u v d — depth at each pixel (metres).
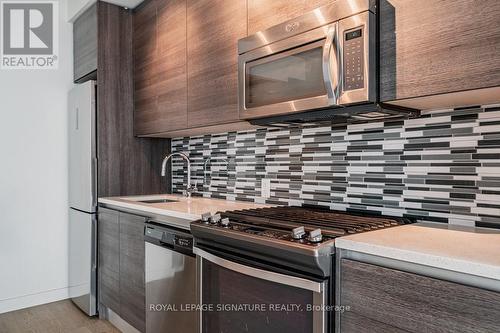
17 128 3.10
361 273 1.12
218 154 2.74
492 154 1.40
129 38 3.03
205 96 2.22
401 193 1.67
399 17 1.30
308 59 1.55
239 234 1.39
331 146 1.96
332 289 1.19
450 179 1.51
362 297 1.12
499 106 1.38
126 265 2.45
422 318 0.98
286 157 2.21
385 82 1.34
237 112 1.99
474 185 1.45
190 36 2.34
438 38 1.20
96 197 2.85
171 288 1.97
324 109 1.57
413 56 1.27
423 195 1.60
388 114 1.54
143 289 2.26
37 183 3.18
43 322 2.80
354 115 1.57
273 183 2.29
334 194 1.94
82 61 3.15
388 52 1.33
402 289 1.02
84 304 2.95
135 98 3.01
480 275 0.88
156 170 3.18
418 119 1.62
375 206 1.76
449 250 1.02
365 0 1.33
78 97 3.05
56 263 3.27
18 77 3.11
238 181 2.56
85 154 2.91
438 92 1.20
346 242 1.16
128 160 3.02
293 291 1.26
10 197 3.06
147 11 2.82
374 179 1.77
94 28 2.91
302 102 1.56
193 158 3.00
